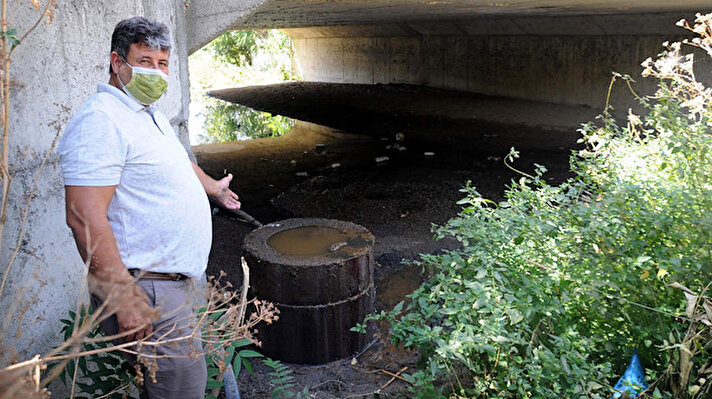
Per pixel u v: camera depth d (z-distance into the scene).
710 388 2.47
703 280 2.60
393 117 11.58
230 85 17.75
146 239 2.13
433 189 7.02
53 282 2.57
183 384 2.24
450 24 12.58
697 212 2.81
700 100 3.30
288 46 18.00
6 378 1.24
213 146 10.22
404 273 4.78
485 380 2.52
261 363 3.60
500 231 2.85
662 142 3.60
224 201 2.78
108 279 1.89
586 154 3.53
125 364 2.48
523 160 8.19
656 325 2.64
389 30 14.28
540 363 2.44
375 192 7.01
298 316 3.48
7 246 2.29
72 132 2.01
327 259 3.45
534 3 7.28
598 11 8.87
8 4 2.29
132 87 2.12
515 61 11.95
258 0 4.28
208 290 2.44
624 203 2.89
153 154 2.11
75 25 2.74
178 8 4.12
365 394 3.21
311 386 3.37
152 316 1.83
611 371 2.74
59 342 2.59
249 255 3.58
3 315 2.26
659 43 9.48
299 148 9.78
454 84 13.50
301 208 6.59
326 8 7.31
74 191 1.96
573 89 10.98
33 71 2.44
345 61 16.06
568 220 2.96
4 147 2.01
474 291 2.51
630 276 2.62
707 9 8.09
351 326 3.58
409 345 2.56
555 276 2.77
